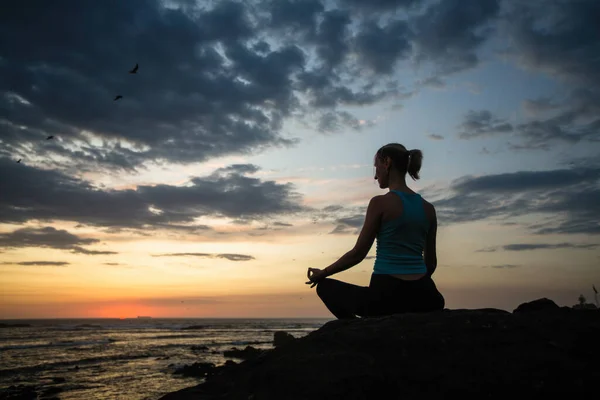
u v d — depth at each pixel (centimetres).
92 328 8788
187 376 2172
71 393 1722
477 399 203
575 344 221
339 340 245
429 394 208
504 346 226
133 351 3569
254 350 3362
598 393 193
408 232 316
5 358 2966
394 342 237
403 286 311
